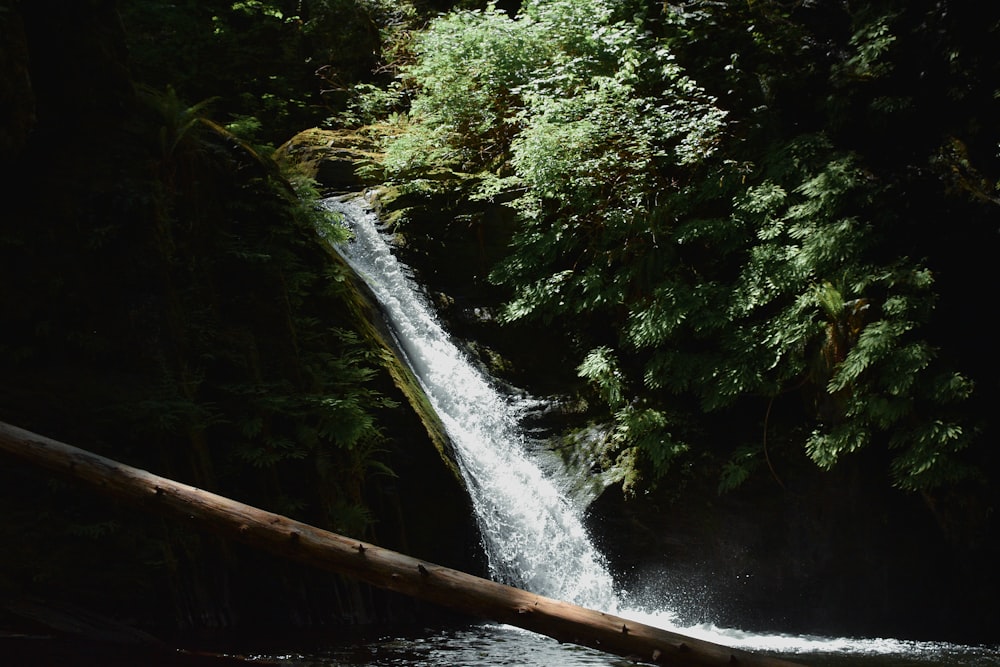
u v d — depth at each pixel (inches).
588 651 329.4
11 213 334.3
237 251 396.5
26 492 291.0
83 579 290.4
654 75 605.6
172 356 344.5
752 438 510.6
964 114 503.8
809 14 589.6
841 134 540.4
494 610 184.7
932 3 521.7
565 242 573.6
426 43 686.5
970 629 463.2
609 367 545.6
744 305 507.5
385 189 627.2
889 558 478.0
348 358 431.2
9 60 315.0
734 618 485.1
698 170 578.6
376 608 383.9
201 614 320.2
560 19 652.7
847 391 472.7
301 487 376.5
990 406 458.3
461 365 556.7
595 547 499.2
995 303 467.2
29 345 322.3
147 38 740.7
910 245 492.4
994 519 450.9
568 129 563.5
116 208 351.3
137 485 209.6
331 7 854.5
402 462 436.5
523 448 542.6
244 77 810.2
